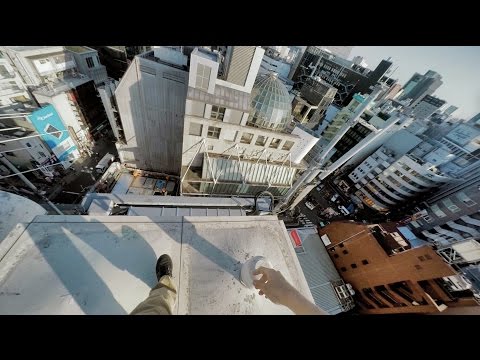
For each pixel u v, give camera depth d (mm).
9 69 28703
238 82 20875
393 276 26250
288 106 24844
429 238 45312
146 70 22766
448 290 22688
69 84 34906
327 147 21016
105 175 29422
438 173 47281
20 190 29750
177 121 27547
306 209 51531
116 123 28281
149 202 9938
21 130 29078
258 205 11203
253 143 25188
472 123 47938
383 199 54375
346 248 31719
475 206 39906
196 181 25625
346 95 81375
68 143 35750
